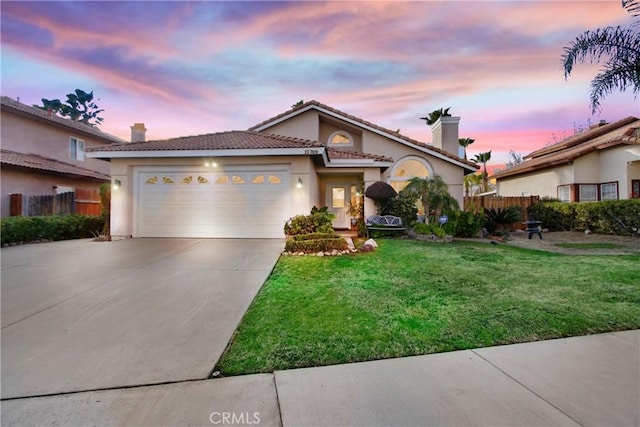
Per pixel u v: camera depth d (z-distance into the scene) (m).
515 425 2.22
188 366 3.08
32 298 5.05
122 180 11.62
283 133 16.36
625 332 3.76
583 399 2.50
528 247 10.88
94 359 3.22
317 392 2.64
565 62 7.14
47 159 17.16
